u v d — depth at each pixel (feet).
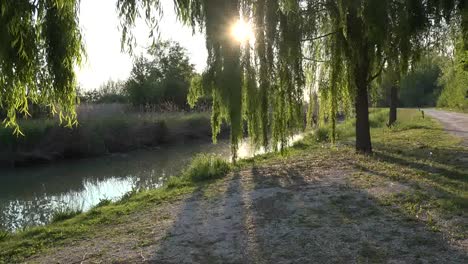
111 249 19.76
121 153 82.33
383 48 36.01
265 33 33.68
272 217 22.72
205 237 20.33
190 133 103.60
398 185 27.45
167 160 72.54
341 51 39.09
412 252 16.42
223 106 31.48
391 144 51.39
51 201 44.14
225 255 17.71
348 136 67.97
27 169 65.46
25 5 16.29
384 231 19.01
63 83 17.29
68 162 71.92
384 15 33.58
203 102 122.93
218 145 93.61
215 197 29.14
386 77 40.32
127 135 88.22
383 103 199.00
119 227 23.85
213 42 29.17
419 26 33.68
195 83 36.55
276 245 18.42
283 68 34.86
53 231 24.23
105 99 142.61
